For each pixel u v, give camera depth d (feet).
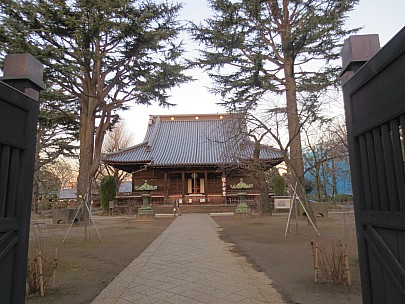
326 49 53.72
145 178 104.37
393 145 7.27
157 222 59.47
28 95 9.89
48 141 89.92
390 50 7.13
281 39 53.88
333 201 68.18
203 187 107.34
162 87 55.62
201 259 23.53
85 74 56.18
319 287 15.66
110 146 143.23
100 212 98.68
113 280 17.85
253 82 54.24
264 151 84.48
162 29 52.65
